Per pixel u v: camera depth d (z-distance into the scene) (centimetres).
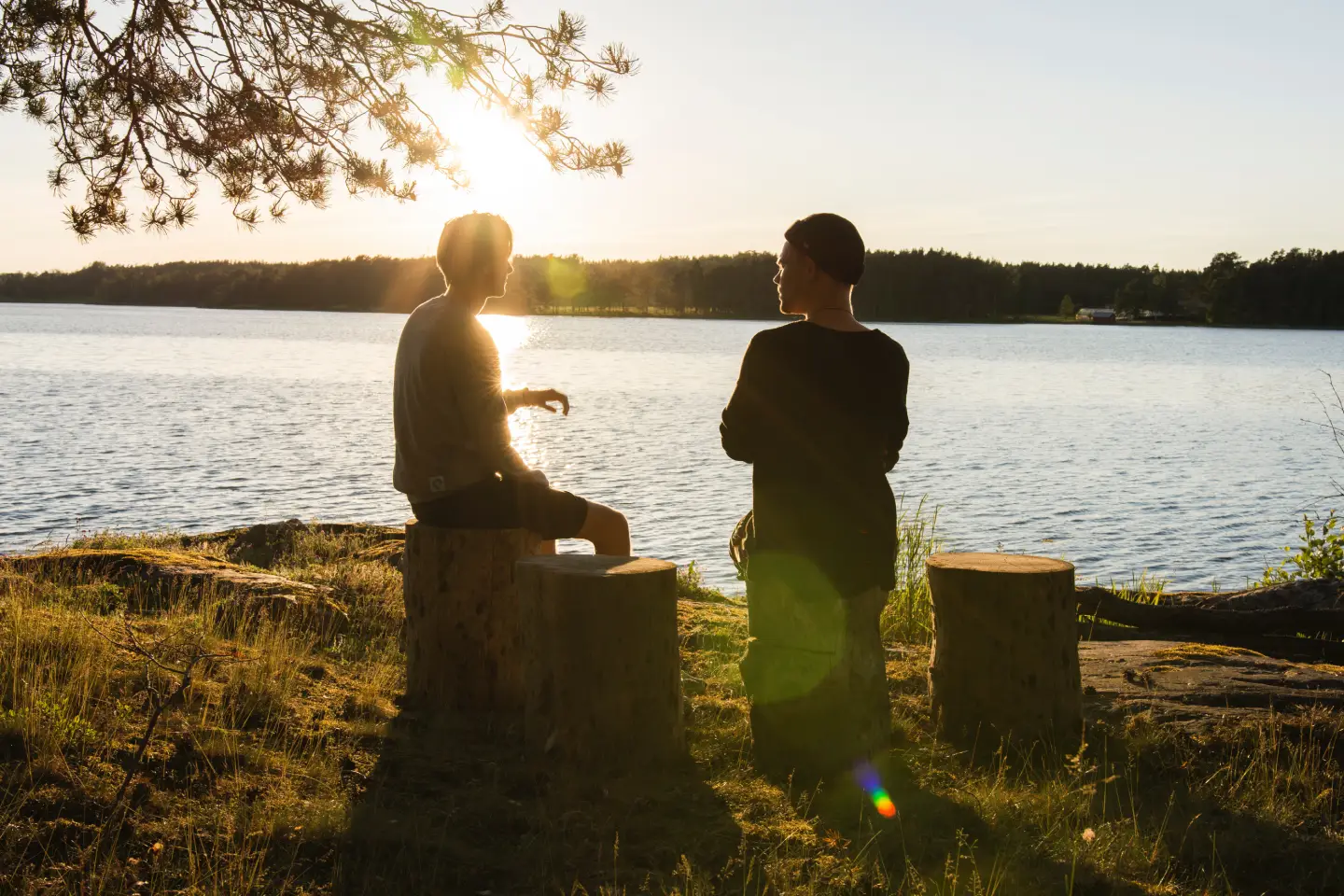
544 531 433
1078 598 707
